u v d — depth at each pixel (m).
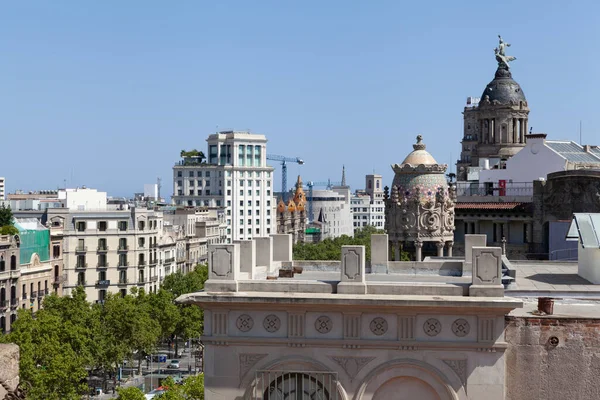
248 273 40.06
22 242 163.00
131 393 100.88
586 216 48.72
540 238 110.94
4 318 150.75
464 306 34.56
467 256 44.53
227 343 36.19
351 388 35.56
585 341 35.03
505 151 171.25
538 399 35.25
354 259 35.97
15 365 25.44
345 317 35.59
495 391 34.91
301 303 35.38
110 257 193.62
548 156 125.94
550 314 36.09
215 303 35.97
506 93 174.25
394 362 35.22
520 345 35.28
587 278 47.72
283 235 47.00
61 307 133.75
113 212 194.75
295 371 35.88
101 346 130.88
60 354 104.88
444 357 35.09
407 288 35.62
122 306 141.12
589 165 125.81
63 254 186.88
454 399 34.88
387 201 123.88
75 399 104.31
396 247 122.19
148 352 149.25
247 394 36.03
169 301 162.25
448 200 120.25
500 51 177.25
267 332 36.16
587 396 35.09
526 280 47.78
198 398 100.62
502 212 116.31
